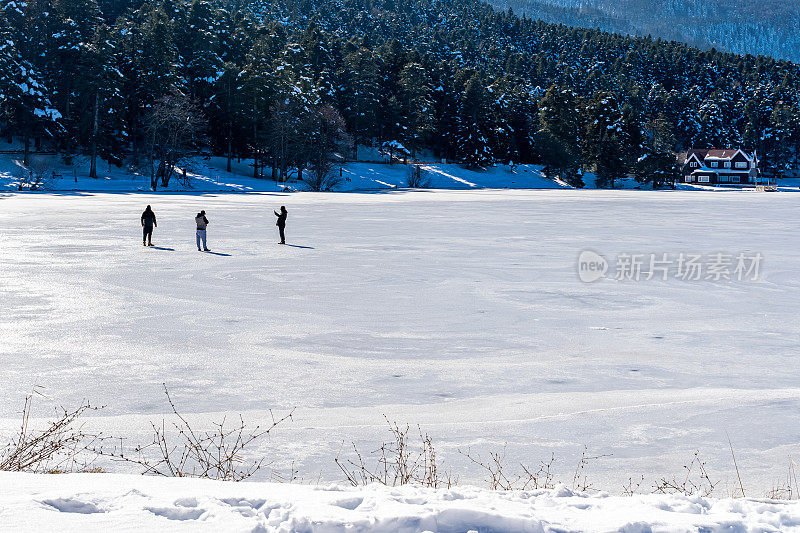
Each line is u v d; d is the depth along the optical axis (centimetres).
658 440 835
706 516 363
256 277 2289
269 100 11394
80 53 10138
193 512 341
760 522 362
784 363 1292
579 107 15675
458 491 408
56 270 2342
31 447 741
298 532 316
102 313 1667
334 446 799
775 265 2750
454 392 1080
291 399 1030
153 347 1347
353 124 13538
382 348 1383
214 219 4731
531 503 396
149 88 10850
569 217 5569
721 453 789
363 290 2080
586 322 1664
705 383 1150
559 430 872
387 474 698
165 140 9638
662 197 9712
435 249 3189
